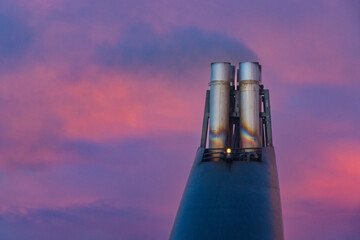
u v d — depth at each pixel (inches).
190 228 1279.5
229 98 1616.6
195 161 1513.3
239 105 1608.0
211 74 1641.2
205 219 1289.4
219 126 1573.6
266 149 1515.7
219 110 1587.1
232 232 1245.7
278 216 1323.8
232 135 1659.7
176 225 1326.3
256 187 1363.2
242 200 1321.4
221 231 1251.2
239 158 1489.9
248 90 1596.9
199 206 1327.5
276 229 1278.3
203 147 1577.3
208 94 1647.4
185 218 1316.4
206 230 1261.1
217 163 1455.5
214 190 1360.7
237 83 1654.8
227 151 1469.0
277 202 1369.3
